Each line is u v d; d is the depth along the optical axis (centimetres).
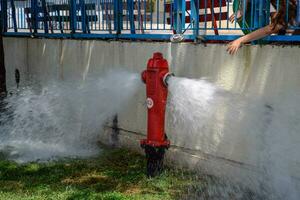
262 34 338
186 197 350
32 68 602
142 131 452
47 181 387
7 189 369
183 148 411
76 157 456
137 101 454
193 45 396
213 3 388
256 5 354
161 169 391
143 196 351
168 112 416
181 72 407
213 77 381
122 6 471
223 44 373
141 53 445
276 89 339
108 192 360
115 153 462
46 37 577
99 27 501
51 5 566
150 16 447
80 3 520
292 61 328
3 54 596
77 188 369
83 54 515
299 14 331
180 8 409
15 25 636
